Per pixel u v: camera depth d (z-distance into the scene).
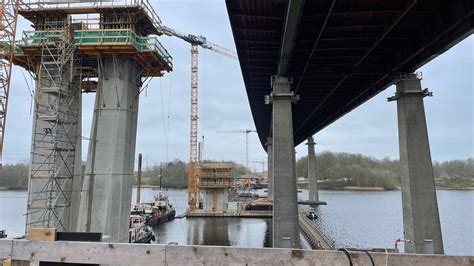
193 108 117.81
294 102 33.28
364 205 124.50
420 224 26.59
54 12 33.03
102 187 30.70
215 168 98.94
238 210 94.44
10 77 40.06
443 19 21.53
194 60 122.06
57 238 6.82
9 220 83.25
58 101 31.06
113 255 5.99
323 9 22.48
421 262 5.23
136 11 32.59
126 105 32.34
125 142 32.03
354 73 32.66
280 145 31.73
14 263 6.31
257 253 5.59
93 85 38.34
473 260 5.13
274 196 30.91
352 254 5.37
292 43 25.02
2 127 39.53
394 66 28.86
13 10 36.72
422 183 27.16
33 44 32.28
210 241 62.53
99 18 33.50
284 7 23.31
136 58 33.25
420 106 28.30
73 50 31.27
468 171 195.75
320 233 53.28
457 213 98.25
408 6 21.09
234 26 25.83
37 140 32.38
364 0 21.42
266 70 35.88
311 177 122.75
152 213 83.88
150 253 5.87
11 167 147.12
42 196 31.66
